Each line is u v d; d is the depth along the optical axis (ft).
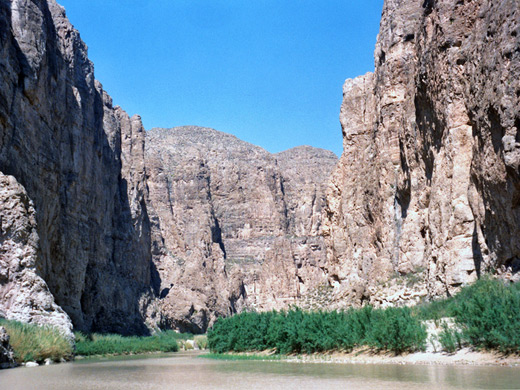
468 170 106.22
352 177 191.72
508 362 64.13
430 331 83.51
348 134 197.57
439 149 119.34
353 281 167.12
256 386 54.70
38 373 79.66
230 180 646.74
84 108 236.43
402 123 146.82
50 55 188.24
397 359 79.05
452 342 74.38
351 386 51.78
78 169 215.10
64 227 198.49
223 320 136.46
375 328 87.10
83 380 67.15
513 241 84.17
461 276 102.42
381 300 137.49
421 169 137.18
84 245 219.82
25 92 158.40
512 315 68.54
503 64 82.33
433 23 119.24
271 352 114.32
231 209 636.89
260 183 647.15
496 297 72.69
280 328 108.58
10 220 129.80
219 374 71.10
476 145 94.12
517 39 80.12
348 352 91.56
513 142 77.82
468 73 102.78
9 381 66.33
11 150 147.02
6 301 125.59
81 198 223.92
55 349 112.78
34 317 125.70
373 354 85.66
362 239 176.86
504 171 82.07
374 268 153.89
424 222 136.46
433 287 115.14
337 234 194.90
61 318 130.21
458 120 108.06
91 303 247.09
